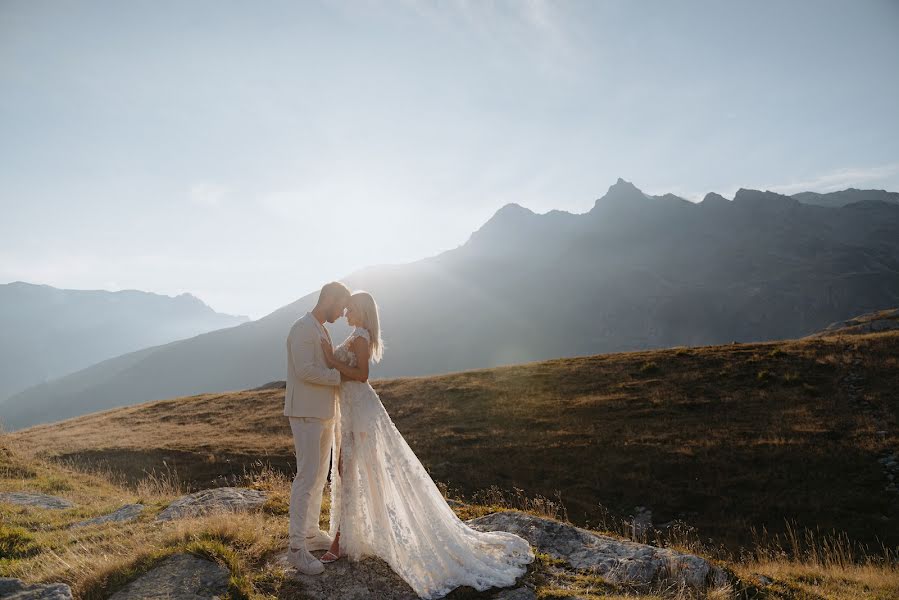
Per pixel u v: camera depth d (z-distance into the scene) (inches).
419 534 209.8
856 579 313.9
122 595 173.8
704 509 682.8
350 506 214.5
